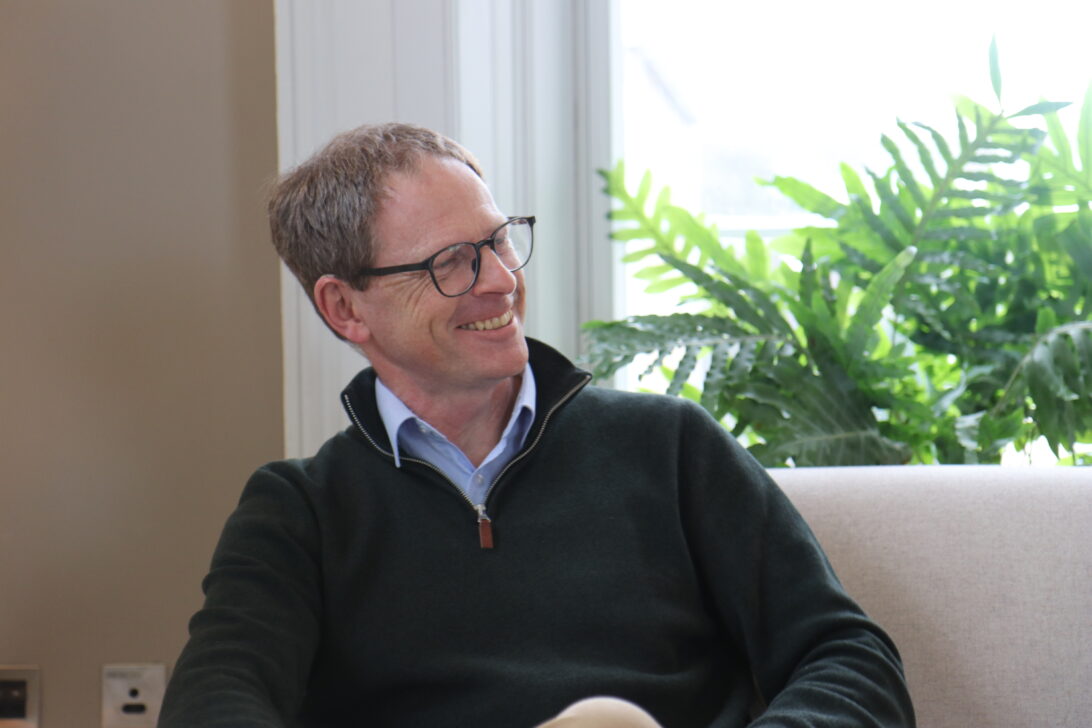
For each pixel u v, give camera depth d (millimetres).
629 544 1901
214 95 2760
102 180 2787
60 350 2818
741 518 1918
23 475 2844
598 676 1801
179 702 1683
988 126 2654
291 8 2703
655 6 3045
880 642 1776
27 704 2861
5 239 2811
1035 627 1920
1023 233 2676
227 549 1918
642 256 2893
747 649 1874
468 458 1986
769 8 3010
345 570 1917
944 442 2602
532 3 2881
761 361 2586
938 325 2664
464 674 1830
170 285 2789
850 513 2035
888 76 2963
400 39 2711
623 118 3041
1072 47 2871
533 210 2910
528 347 2057
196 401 2801
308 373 2723
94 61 2775
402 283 1879
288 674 1793
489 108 2797
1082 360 2480
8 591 2861
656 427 1992
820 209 2758
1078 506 1973
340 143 1973
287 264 2043
